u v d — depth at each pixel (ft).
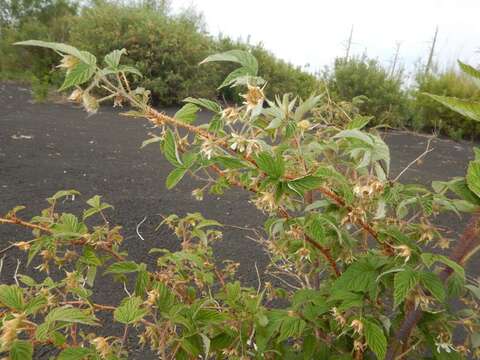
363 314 3.72
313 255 4.31
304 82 38.01
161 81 31.78
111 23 33.76
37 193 11.78
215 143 3.03
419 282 3.46
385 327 3.82
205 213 11.59
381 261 3.68
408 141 27.25
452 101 2.41
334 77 32.40
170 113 29.60
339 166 4.94
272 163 2.92
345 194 3.47
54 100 29.91
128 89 3.12
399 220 4.18
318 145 3.78
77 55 2.81
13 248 8.82
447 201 3.58
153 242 9.68
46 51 42.78
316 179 2.92
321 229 3.56
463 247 3.45
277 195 3.01
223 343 3.77
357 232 4.49
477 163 2.53
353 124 3.77
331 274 4.80
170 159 3.10
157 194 12.66
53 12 55.11
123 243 9.50
